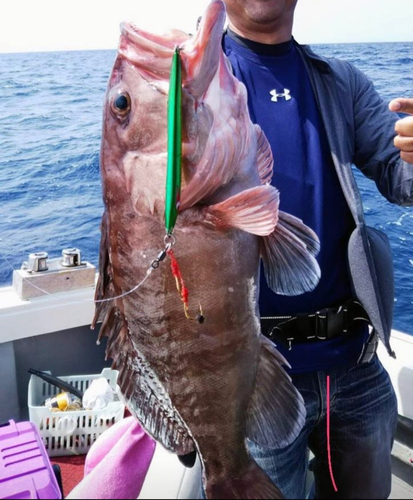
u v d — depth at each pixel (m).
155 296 1.25
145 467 1.37
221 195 1.22
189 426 1.32
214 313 1.25
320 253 1.72
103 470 1.36
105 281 1.32
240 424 1.34
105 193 1.26
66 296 2.72
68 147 5.55
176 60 1.02
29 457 1.92
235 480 1.30
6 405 2.68
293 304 1.71
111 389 2.57
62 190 4.88
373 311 1.64
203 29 1.12
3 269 3.67
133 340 1.30
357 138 1.86
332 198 1.74
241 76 1.75
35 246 4.18
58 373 2.86
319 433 1.86
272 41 1.77
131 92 1.20
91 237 4.46
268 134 1.70
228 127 1.19
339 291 1.76
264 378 1.38
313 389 1.74
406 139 1.36
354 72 1.89
